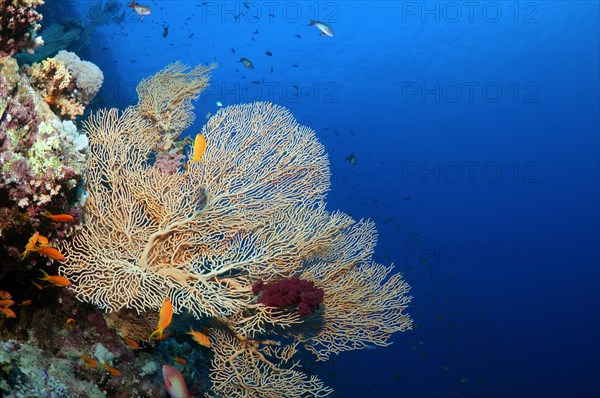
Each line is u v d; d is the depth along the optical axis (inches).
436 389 836.6
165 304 139.5
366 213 1146.7
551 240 2532.0
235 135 191.0
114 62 667.4
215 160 185.3
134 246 174.2
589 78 1521.9
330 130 1777.8
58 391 129.1
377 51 1373.0
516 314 2331.4
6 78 137.6
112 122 184.2
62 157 144.9
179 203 176.2
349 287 209.9
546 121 1786.4
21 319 149.3
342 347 208.1
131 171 179.8
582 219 2443.4
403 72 1445.6
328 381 573.0
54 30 332.2
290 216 193.6
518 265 2401.6
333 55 1414.9
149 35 1315.2
